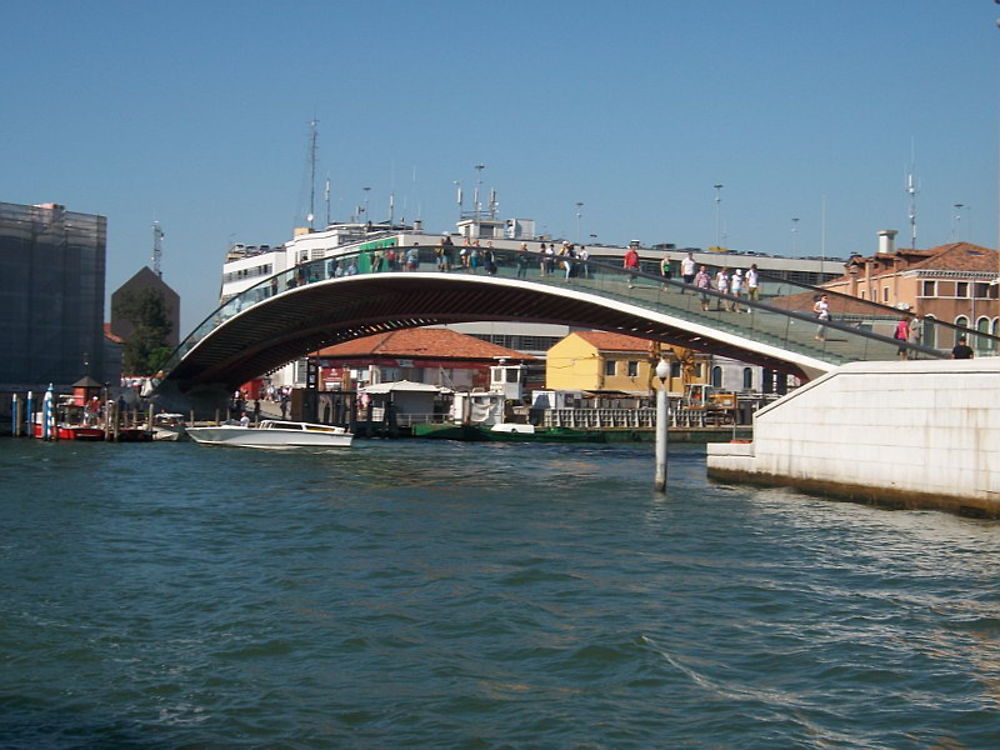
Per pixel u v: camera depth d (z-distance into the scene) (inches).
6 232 2802.7
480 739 450.0
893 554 848.9
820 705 484.7
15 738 452.4
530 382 3592.5
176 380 2977.4
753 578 759.7
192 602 690.8
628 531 987.9
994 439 987.9
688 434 2979.8
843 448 1166.3
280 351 2891.2
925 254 2583.7
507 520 1072.2
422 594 711.1
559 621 636.1
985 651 566.9
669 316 1541.6
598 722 467.2
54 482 1450.5
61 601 694.5
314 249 4458.7
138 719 476.1
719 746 439.2
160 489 1376.7
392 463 1866.4
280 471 1664.6
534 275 1765.5
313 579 763.4
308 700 499.2
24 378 2829.7
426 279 1934.1
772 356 1396.4
